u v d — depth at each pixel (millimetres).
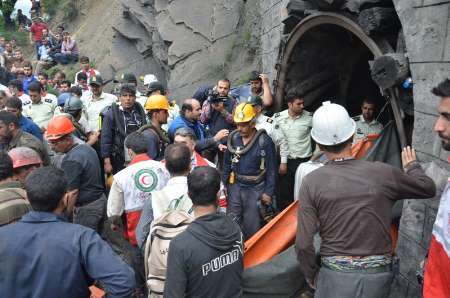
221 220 2580
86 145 4355
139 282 3945
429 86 3244
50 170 2357
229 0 9914
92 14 16953
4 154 3129
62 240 2201
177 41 10109
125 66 12141
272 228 3707
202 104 6535
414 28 3365
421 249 3404
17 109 5340
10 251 2162
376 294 2564
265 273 3439
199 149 5270
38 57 16531
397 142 3838
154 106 4848
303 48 6000
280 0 6543
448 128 2307
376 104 6020
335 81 6609
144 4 11695
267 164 4816
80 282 2219
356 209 2557
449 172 3096
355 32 4367
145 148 3945
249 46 8852
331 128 2668
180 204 3201
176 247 2455
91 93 7250
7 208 2805
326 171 2660
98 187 4375
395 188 2633
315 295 2727
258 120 5738
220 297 2523
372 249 2574
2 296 2145
